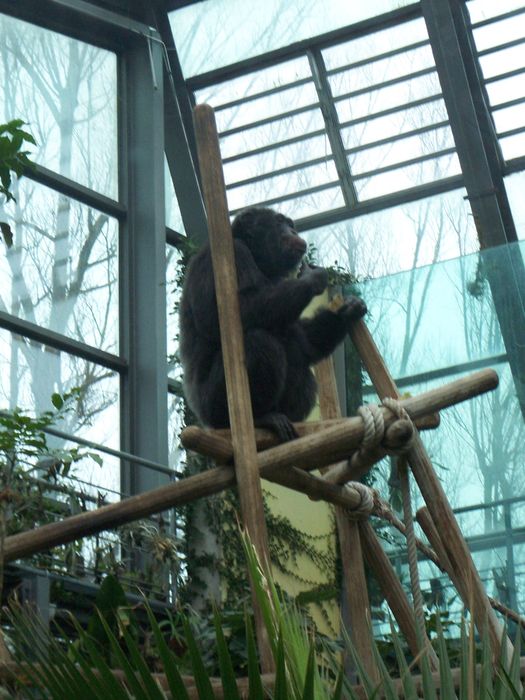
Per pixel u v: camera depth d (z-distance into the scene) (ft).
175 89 54.95
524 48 48.93
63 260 48.70
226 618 27.66
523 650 26.89
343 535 17.37
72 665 8.27
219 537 42.88
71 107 51.03
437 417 16.84
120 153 53.16
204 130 16.74
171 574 39.86
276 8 52.54
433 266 40.16
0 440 24.39
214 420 20.97
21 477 32.99
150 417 49.03
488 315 38.68
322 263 52.54
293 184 53.83
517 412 37.01
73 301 48.52
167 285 52.80
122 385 49.96
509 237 49.39
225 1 53.42
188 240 53.42
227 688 7.91
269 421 16.57
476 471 36.81
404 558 35.99
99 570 36.45
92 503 39.17
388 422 15.29
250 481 14.55
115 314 50.67
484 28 49.49
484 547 35.88
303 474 15.98
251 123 54.29
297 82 53.01
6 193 22.13
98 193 51.19
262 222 24.61
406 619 16.98
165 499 14.99
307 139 53.36
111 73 53.83
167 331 51.80
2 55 47.80
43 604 31.22
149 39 53.57
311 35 52.13
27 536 15.12
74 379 47.42
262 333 20.01
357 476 16.70
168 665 7.97
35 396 45.24
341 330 21.04
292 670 8.49
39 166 48.11
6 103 47.34
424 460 15.25
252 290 20.90
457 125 49.70
